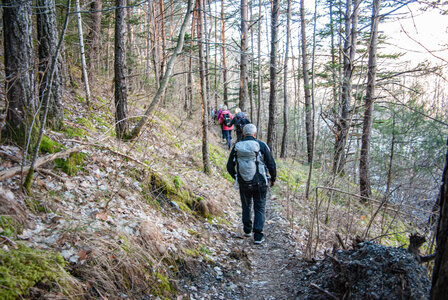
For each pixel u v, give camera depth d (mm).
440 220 1614
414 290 1889
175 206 4336
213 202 5250
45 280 1877
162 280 2686
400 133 5785
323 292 2477
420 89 5719
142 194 4070
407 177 5844
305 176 10430
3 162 2936
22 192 2645
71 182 3326
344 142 4398
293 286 2939
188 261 3170
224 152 10328
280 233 4668
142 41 15234
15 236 2148
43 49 4105
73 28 8258
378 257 2209
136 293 2389
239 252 3783
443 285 1496
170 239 3342
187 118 11469
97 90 8781
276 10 10672
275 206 6391
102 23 10828
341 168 4914
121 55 5344
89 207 3074
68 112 5488
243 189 4176
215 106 16594
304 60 13875
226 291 2961
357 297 2076
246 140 4160
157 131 7156
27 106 3303
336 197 5035
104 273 2271
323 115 4867
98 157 4133
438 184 5184
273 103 11688
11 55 3279
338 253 2729
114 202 3391
